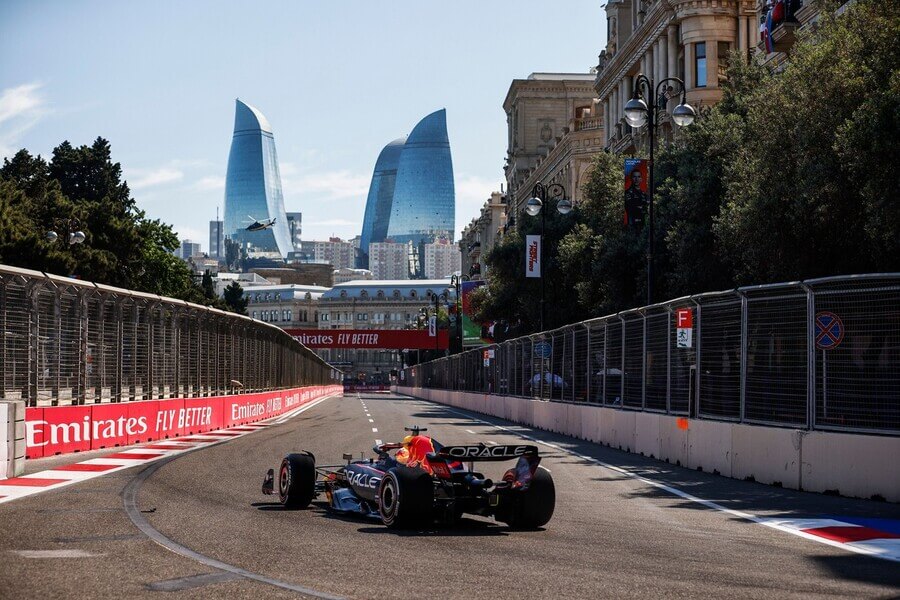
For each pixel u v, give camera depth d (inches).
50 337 810.2
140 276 2773.1
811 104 994.1
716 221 1286.9
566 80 4901.6
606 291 1797.5
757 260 1129.4
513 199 5123.0
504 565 357.7
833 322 626.5
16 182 2689.5
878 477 587.8
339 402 3068.4
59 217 2464.3
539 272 2003.0
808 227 1048.8
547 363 1423.5
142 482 616.4
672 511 537.3
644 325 955.3
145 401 999.6
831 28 1032.8
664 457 870.4
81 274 2351.1
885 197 845.8
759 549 409.7
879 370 597.0
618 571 349.7
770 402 684.7
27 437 764.0
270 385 1827.0
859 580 340.8
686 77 2351.1
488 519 496.1
